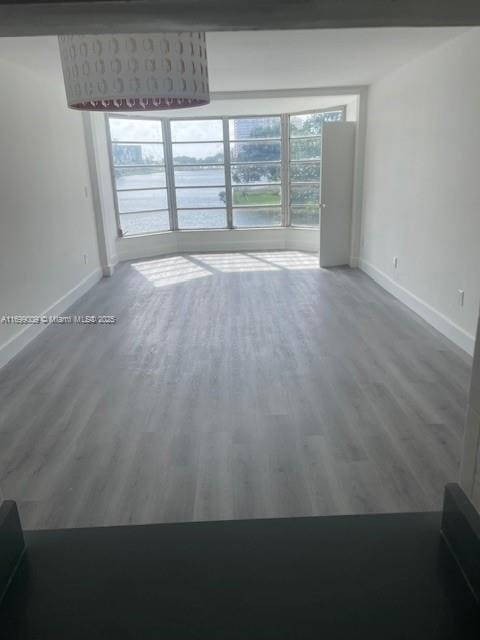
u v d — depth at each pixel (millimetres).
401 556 1100
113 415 3078
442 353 3947
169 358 3953
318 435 2789
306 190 8328
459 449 2633
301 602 989
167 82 2867
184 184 8484
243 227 8758
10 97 4184
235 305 5355
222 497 2287
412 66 4789
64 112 5512
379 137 5941
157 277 6750
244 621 952
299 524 1213
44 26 651
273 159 8406
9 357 3984
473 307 3785
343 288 5988
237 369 3707
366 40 3930
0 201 3922
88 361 3939
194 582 1051
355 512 2164
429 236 4562
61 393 3400
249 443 2727
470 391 1094
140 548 1151
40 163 4793
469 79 3682
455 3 627
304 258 7848
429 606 967
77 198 5887
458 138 3900
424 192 4637
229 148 8359
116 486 2389
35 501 2289
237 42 3900
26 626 962
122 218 7855
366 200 6625
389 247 5719
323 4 620
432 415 2988
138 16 630
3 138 4023
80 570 1094
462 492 1111
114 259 7422
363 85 6289
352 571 1062
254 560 1104
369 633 917
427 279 4656
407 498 2252
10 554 1086
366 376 3549
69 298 5461
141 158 7965
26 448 2738
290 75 5426
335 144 6703
